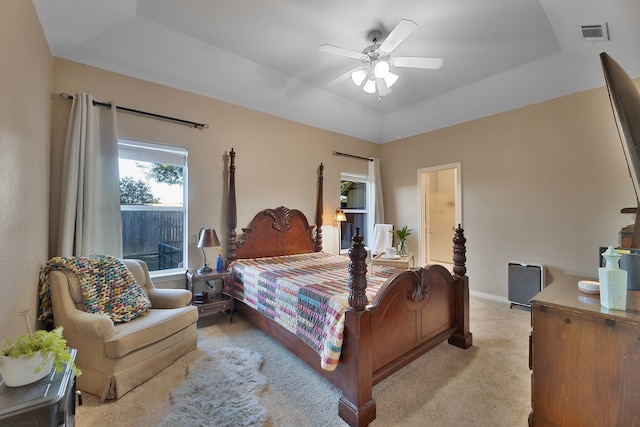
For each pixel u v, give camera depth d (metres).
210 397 1.85
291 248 4.29
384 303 1.91
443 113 4.49
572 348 1.35
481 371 2.23
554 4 2.27
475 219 4.30
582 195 3.35
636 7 1.97
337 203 5.07
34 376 1.08
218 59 3.19
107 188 2.79
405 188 5.32
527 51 3.05
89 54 2.71
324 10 2.46
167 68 3.10
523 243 3.82
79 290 2.14
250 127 3.96
